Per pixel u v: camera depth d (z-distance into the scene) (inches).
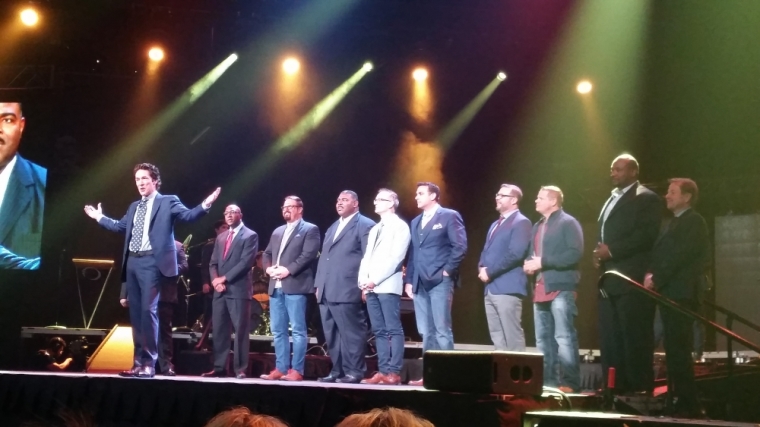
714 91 374.9
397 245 249.0
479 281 472.1
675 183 216.8
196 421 213.3
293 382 223.6
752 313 410.3
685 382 202.8
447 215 251.1
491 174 453.7
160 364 277.4
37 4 376.2
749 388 223.6
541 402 173.9
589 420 144.0
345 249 258.7
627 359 217.5
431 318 250.5
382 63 410.3
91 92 415.8
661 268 208.8
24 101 389.4
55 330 341.4
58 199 432.8
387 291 247.1
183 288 392.2
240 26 390.6
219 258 283.3
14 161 385.4
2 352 378.0
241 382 213.2
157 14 382.3
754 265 410.0
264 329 364.8
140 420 220.2
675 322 206.1
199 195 451.8
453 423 173.9
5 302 384.8
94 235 436.8
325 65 420.2
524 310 470.0
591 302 458.0
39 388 229.6
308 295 270.8
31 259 382.9
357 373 252.2
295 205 274.2
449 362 172.1
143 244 249.4
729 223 420.8
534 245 244.2
